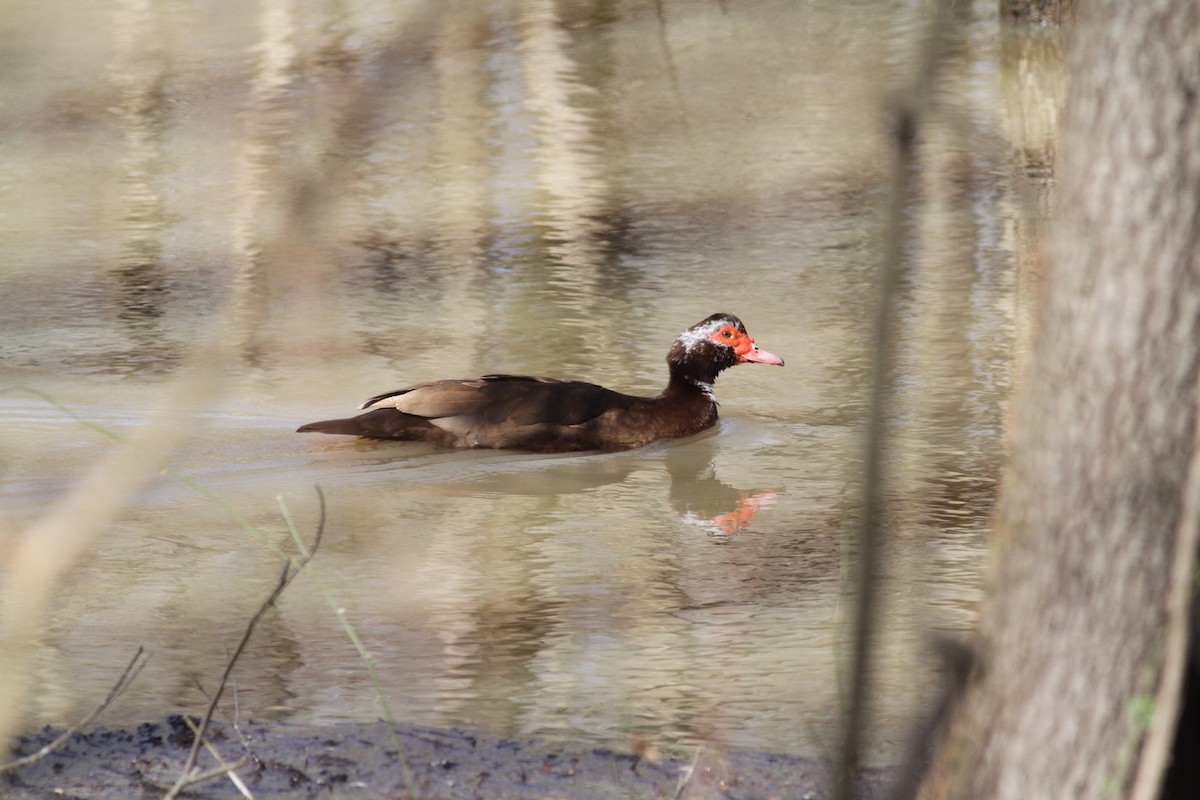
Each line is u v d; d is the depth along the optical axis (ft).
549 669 33.76
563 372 64.03
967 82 98.12
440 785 27.12
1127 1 16.42
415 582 40.73
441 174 90.89
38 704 30.76
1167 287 16.63
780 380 64.03
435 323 70.08
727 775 27.40
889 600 38.27
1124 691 17.42
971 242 78.48
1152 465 16.94
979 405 57.98
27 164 84.58
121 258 77.71
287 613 37.88
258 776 27.40
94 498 13.30
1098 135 16.84
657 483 52.39
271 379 61.26
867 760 26.94
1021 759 18.03
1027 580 17.94
